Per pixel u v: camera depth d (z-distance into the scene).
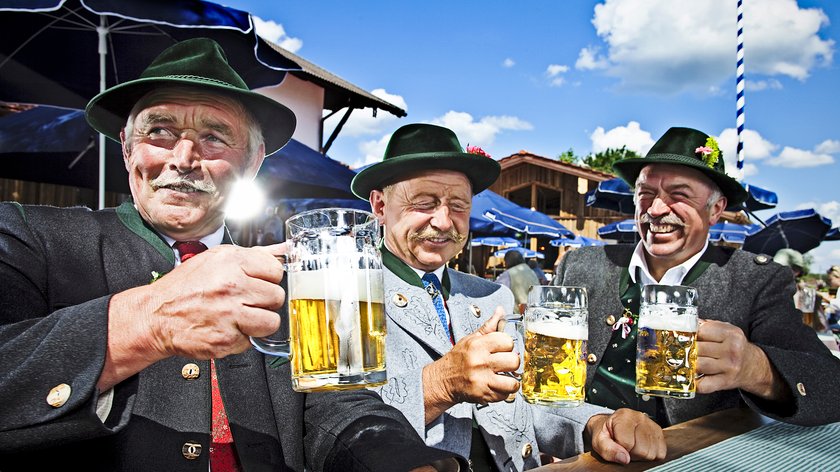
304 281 0.86
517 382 1.17
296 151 5.32
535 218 9.81
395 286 1.76
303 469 1.19
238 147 1.40
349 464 1.04
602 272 2.26
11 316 1.07
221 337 0.81
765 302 1.93
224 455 1.17
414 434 1.13
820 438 1.30
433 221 1.77
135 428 1.08
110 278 1.21
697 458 1.12
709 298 2.00
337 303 0.85
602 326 2.16
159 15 3.19
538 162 16.30
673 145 2.00
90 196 6.82
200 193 1.33
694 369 1.30
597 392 2.09
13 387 0.80
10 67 4.00
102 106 1.44
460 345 1.29
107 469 1.04
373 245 0.91
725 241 10.58
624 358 2.07
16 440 0.81
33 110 4.94
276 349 0.86
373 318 0.88
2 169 4.69
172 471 1.07
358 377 0.85
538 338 1.22
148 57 4.31
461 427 1.59
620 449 1.09
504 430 1.68
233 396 1.19
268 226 6.05
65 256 1.19
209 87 1.31
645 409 1.96
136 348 0.83
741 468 1.06
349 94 9.52
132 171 1.35
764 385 1.41
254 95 1.36
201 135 1.33
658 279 2.13
